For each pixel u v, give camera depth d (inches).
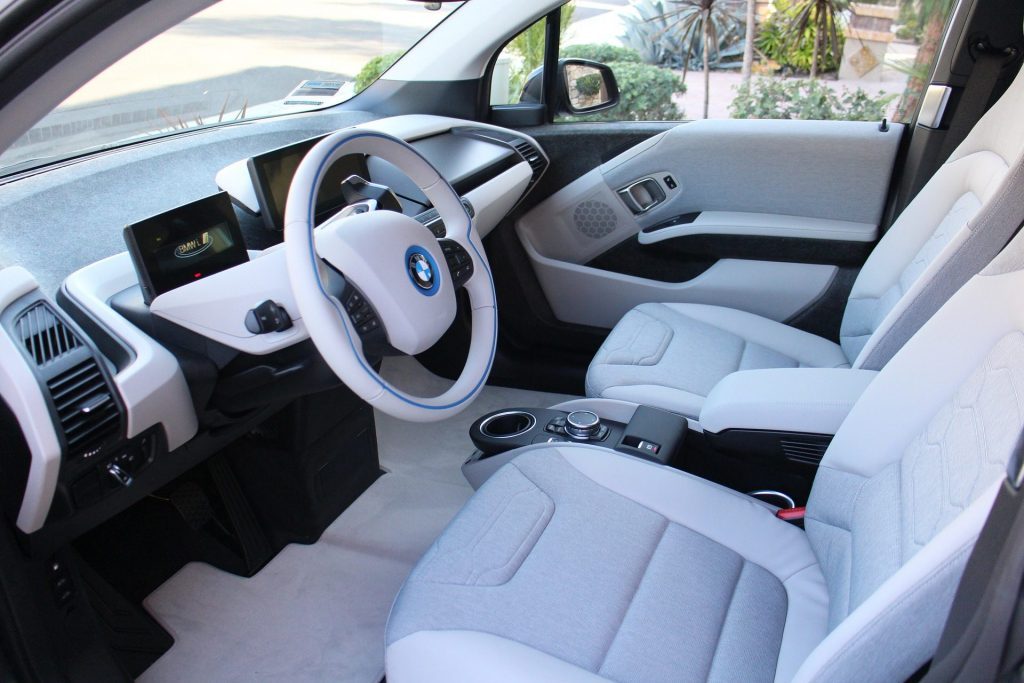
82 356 42.1
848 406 50.6
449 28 84.9
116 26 30.4
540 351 95.5
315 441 69.2
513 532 46.6
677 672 38.2
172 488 69.5
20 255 49.9
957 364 37.8
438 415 45.1
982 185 54.1
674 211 85.5
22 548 44.2
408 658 39.3
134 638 60.2
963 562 23.1
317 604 66.9
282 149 58.6
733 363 68.3
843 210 78.3
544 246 92.1
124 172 61.6
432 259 45.9
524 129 90.4
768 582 44.6
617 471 51.5
